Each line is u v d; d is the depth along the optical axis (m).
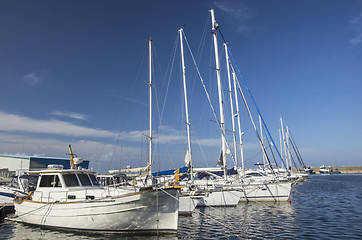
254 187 24.50
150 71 22.52
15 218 16.05
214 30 26.75
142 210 12.37
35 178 16.59
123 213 12.30
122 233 12.71
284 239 12.47
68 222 13.32
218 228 14.83
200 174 24.97
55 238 12.48
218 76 26.03
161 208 12.63
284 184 24.38
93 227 12.81
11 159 33.28
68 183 14.48
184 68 25.11
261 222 16.17
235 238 12.76
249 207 21.69
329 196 29.42
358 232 13.42
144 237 12.45
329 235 12.97
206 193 20.44
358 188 39.59
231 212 19.59
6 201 19.59
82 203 12.93
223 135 25.11
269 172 35.19
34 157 32.91
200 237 12.91
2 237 12.82
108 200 12.36
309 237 12.70
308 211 19.72
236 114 31.70
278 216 17.97
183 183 23.27
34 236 12.91
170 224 12.79
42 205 14.20
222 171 25.22
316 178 77.19
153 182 19.66
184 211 18.50
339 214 18.36
